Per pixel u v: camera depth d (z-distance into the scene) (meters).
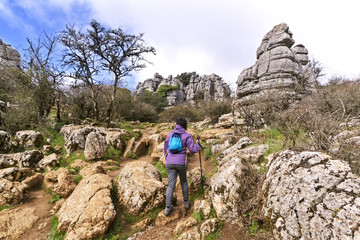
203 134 9.41
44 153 6.65
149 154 8.62
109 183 3.83
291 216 2.14
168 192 3.23
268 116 7.18
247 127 7.44
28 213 3.59
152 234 2.96
